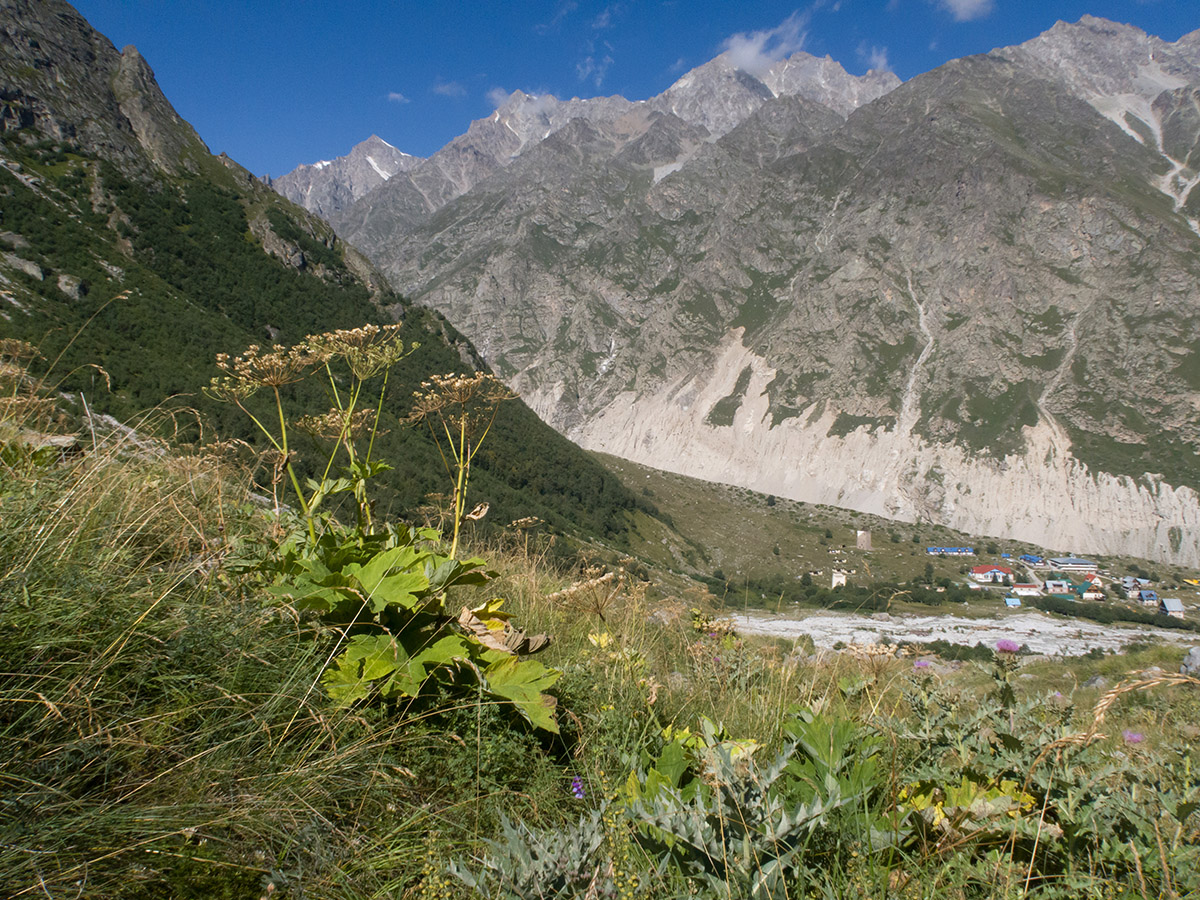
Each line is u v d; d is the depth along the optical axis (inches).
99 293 3762.3
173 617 103.7
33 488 121.2
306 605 118.2
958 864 81.7
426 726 110.3
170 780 84.2
